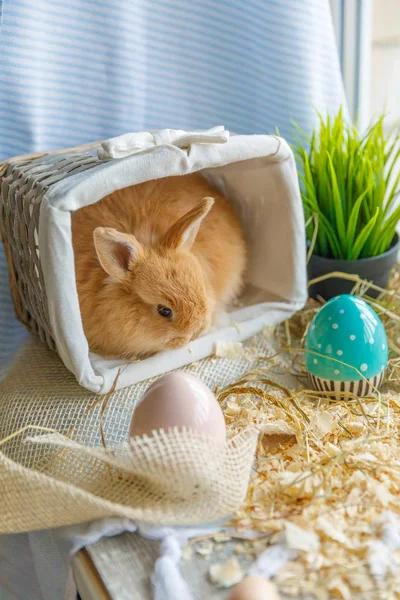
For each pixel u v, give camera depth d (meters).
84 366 0.61
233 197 0.74
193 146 0.60
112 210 0.68
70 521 0.51
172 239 0.64
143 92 0.77
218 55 0.78
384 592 0.47
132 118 0.77
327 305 0.63
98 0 0.70
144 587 0.49
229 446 0.54
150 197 0.69
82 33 0.71
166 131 0.61
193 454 0.50
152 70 0.76
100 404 0.63
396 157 0.72
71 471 0.56
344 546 0.50
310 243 0.79
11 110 0.70
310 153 0.77
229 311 0.73
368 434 0.58
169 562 0.49
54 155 0.67
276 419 0.61
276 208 0.69
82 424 0.61
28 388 0.65
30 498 0.50
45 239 0.57
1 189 0.66
